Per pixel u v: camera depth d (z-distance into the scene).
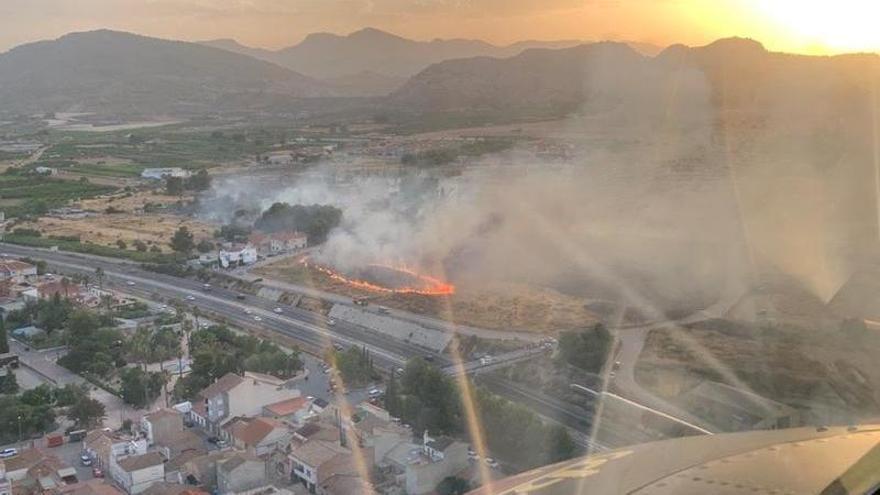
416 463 72.38
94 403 90.12
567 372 102.94
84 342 110.94
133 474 73.69
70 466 78.31
